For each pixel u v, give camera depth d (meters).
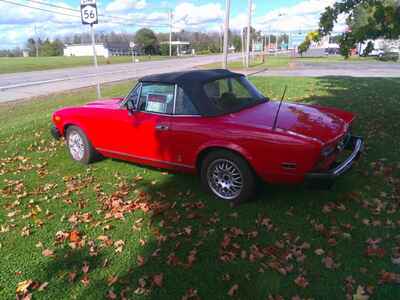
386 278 3.09
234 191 4.54
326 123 4.40
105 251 3.75
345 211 4.23
